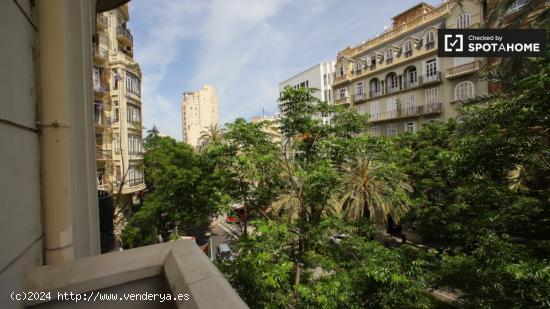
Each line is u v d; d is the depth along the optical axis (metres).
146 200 14.32
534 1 6.84
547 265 4.08
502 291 4.54
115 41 19.42
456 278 6.00
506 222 5.68
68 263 1.58
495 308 4.62
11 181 1.32
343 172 7.74
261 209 7.98
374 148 7.42
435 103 21.23
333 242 7.75
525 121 4.61
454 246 7.32
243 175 6.80
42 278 1.46
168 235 15.75
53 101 1.82
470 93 19.41
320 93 32.03
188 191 12.63
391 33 25.45
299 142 7.59
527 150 4.84
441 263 6.87
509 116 4.93
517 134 4.86
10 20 1.39
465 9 19.36
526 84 4.45
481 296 5.13
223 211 6.70
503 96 7.19
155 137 24.70
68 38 2.14
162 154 16.52
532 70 6.49
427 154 13.96
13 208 1.33
